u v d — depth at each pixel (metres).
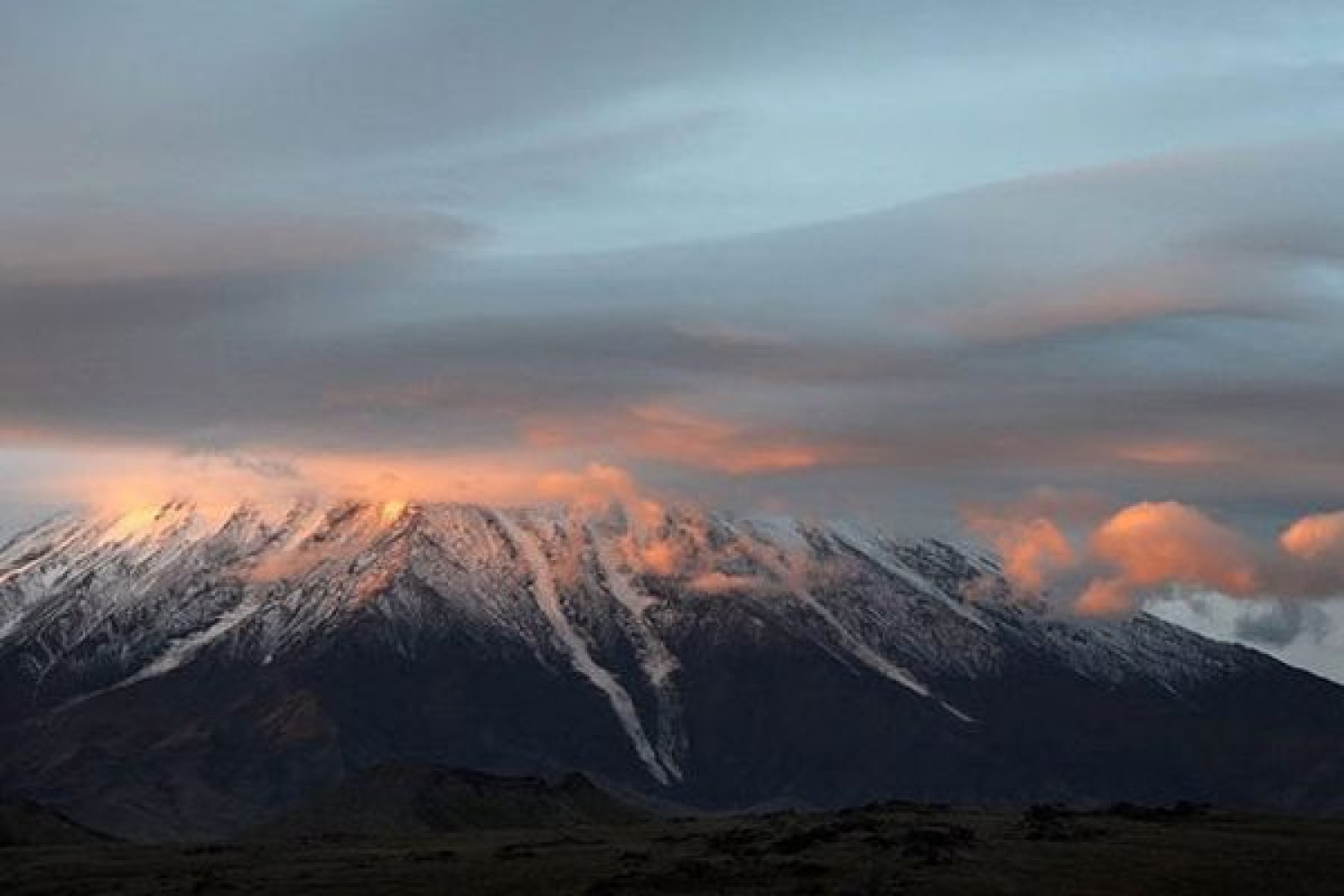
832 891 196.75
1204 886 198.12
